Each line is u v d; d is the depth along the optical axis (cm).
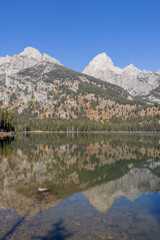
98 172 2384
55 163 2922
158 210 1173
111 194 1502
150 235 870
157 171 2509
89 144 6738
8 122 14212
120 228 931
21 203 1242
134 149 5212
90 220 1009
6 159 3106
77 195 1448
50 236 846
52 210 1135
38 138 9825
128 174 2312
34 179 1917
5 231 884
